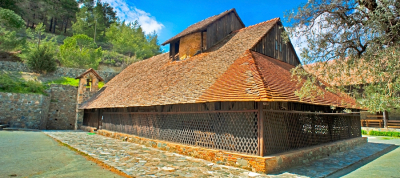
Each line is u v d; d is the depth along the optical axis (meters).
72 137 14.48
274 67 10.74
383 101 5.09
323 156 9.84
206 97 8.31
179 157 9.04
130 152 9.86
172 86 11.48
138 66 22.16
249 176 6.59
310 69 7.03
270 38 13.40
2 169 6.74
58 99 22.12
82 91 21.75
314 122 10.32
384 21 5.61
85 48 35.94
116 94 16.45
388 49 5.48
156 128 11.66
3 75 21.08
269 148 7.61
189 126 9.84
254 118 7.78
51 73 26.50
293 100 7.35
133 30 61.25
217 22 15.48
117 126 15.31
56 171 6.73
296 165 8.10
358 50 6.74
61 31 53.41
